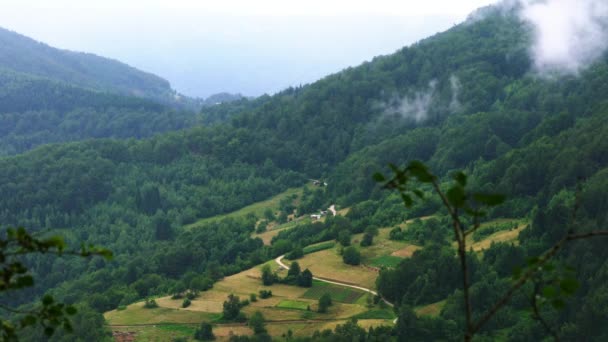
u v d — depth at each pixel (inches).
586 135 5590.6
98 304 4827.8
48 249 397.1
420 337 3393.2
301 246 5954.7
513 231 4825.3
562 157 5388.8
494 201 303.9
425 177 328.8
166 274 5861.2
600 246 3604.8
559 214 4168.3
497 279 3811.5
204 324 3764.8
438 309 3858.3
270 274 4899.1
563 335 3019.2
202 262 5959.6
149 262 6058.1
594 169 5059.1
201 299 4630.9
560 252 3878.0
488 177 6176.2
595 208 4158.5
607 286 3122.5
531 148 6033.5
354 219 6535.4
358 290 4579.2
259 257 5674.2
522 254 4052.7
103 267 6422.2
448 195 314.0
